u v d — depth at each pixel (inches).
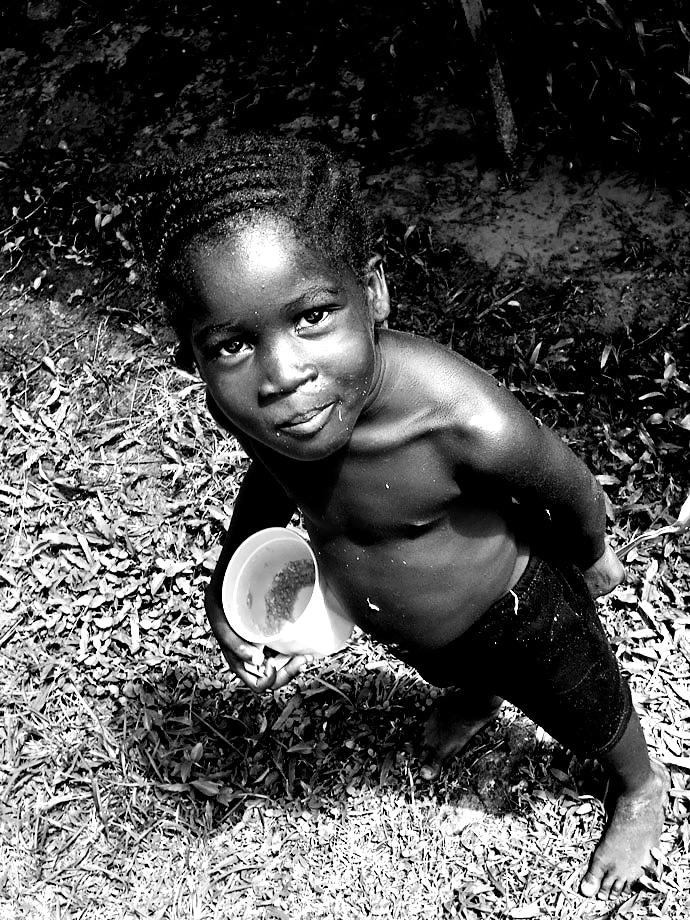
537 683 41.7
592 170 67.7
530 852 52.4
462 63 73.0
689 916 50.0
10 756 58.1
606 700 43.6
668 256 64.3
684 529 58.1
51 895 54.6
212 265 28.7
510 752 54.7
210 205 29.3
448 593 37.6
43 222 77.4
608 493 60.5
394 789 54.9
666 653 55.8
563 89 69.7
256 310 28.6
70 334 73.2
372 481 34.8
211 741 57.6
